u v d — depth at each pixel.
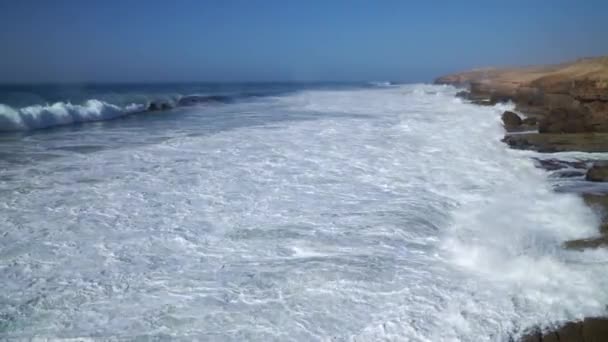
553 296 4.89
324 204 7.81
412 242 6.35
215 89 60.38
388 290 5.00
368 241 6.34
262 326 4.35
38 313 4.51
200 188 8.55
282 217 7.17
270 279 5.23
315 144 13.02
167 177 9.23
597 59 33.72
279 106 28.22
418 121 18.77
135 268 5.44
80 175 9.23
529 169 10.82
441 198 8.25
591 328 4.39
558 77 29.53
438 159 11.31
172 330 4.29
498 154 12.40
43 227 6.55
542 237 6.57
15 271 5.29
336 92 51.59
